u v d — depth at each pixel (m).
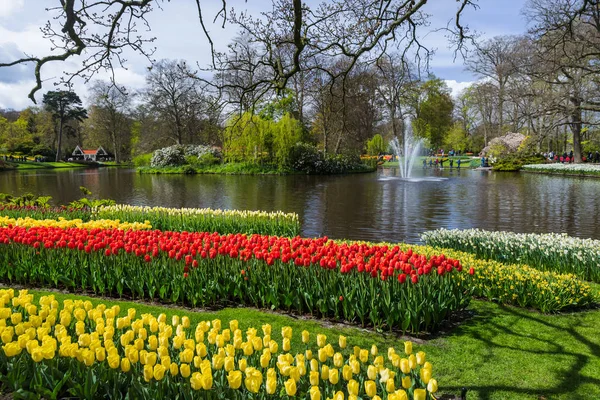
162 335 3.32
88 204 13.39
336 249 6.20
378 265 5.48
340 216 16.20
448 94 60.34
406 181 31.59
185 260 6.20
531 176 35.03
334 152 45.66
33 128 77.50
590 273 7.64
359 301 5.45
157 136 54.06
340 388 3.06
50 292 6.78
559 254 7.90
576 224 14.12
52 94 65.88
